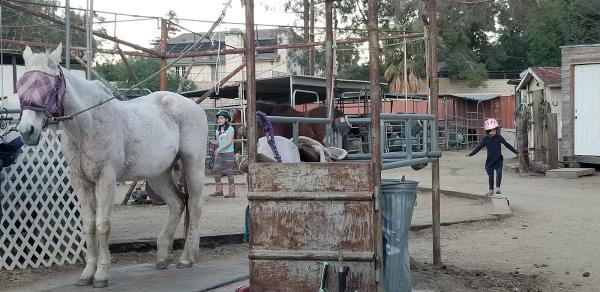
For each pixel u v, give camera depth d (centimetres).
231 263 801
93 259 684
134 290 648
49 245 788
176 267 768
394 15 3469
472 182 1761
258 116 580
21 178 768
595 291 702
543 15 3400
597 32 3178
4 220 764
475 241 979
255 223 532
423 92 3962
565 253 889
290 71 4184
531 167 1995
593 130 1880
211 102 3203
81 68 1453
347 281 518
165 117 756
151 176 729
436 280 709
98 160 651
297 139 647
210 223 1082
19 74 1261
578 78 1906
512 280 739
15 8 1169
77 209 809
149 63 3712
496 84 4488
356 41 1689
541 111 1988
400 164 665
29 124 580
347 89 2159
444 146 3438
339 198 517
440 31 4194
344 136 788
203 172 800
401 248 595
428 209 1283
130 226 1052
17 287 694
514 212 1217
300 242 525
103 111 655
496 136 1390
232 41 3167
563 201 1355
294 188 527
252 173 533
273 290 530
